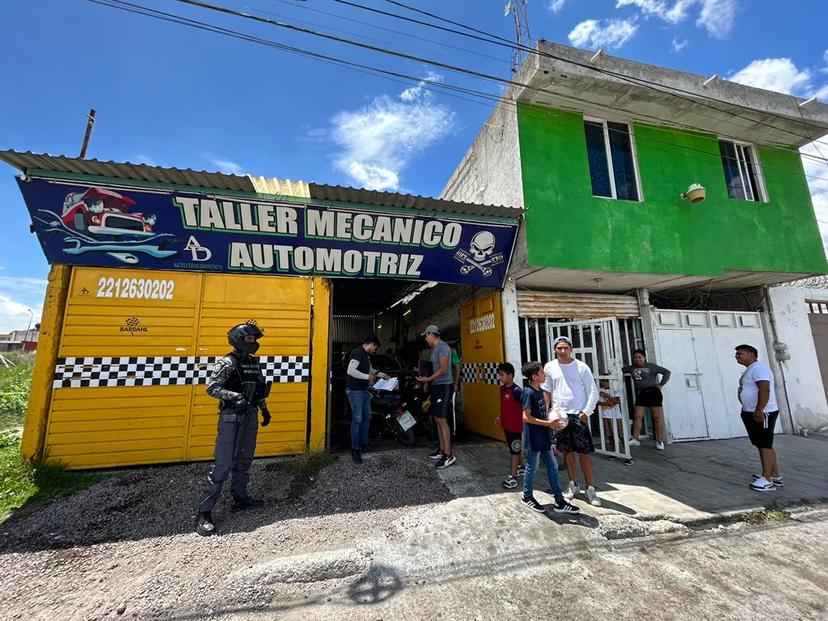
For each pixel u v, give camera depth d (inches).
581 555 126.3
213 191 200.4
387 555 124.6
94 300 199.6
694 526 149.9
